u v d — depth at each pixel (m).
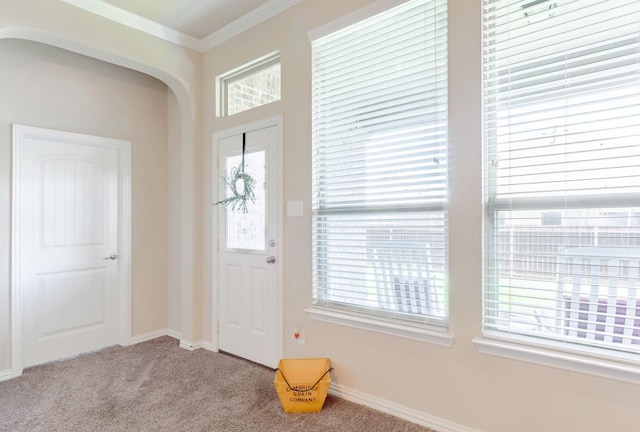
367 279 2.31
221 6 2.73
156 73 3.12
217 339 3.24
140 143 3.61
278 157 2.74
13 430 2.03
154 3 2.67
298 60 2.61
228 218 3.16
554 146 1.71
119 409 2.25
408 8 2.11
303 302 2.59
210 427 2.05
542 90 1.74
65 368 2.88
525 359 1.73
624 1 1.55
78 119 3.18
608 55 1.59
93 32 2.65
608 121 1.59
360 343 2.29
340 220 2.43
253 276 2.95
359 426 2.05
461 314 1.92
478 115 1.86
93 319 3.29
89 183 3.28
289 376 2.37
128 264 3.49
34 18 2.37
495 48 1.86
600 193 1.61
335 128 2.45
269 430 2.02
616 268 1.58
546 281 1.74
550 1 1.71
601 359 1.57
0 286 2.73
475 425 1.87
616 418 1.53
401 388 2.12
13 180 2.80
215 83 3.26
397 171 2.17
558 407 1.65
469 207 1.89
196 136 3.33
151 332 3.66
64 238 3.12
